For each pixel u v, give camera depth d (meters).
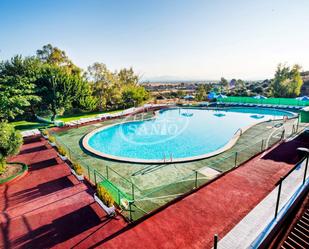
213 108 39.72
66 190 11.02
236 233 7.50
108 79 43.09
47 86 30.30
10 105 18.05
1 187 11.48
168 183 11.84
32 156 16.20
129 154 18.23
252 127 23.89
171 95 62.09
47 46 47.31
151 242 7.28
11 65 30.73
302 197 9.35
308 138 17.66
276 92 48.19
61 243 7.38
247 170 12.36
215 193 10.11
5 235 7.85
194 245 7.09
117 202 9.86
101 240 7.45
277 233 7.54
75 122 28.00
